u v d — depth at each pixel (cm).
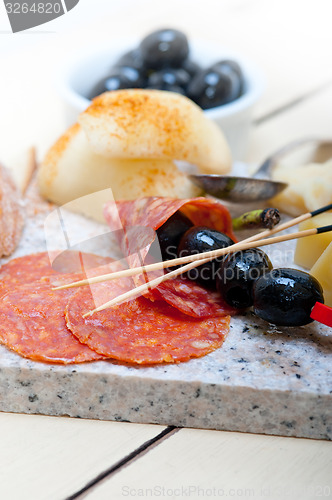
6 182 34
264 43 60
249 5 67
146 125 34
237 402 26
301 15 66
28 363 26
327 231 29
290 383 26
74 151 35
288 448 26
